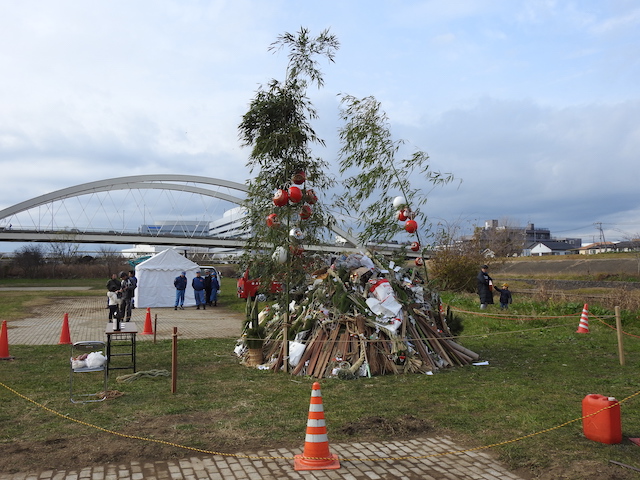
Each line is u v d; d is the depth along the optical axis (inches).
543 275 1770.4
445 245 1099.9
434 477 178.9
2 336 413.7
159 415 249.4
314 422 190.9
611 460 188.4
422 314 389.1
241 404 270.4
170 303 996.6
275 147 355.6
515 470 184.4
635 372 351.6
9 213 2960.1
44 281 2297.0
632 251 2171.5
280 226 359.6
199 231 4274.1
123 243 3142.2
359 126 413.1
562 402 271.9
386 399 281.4
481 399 279.0
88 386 312.3
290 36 360.8
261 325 421.7
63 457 193.6
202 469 183.6
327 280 387.5
